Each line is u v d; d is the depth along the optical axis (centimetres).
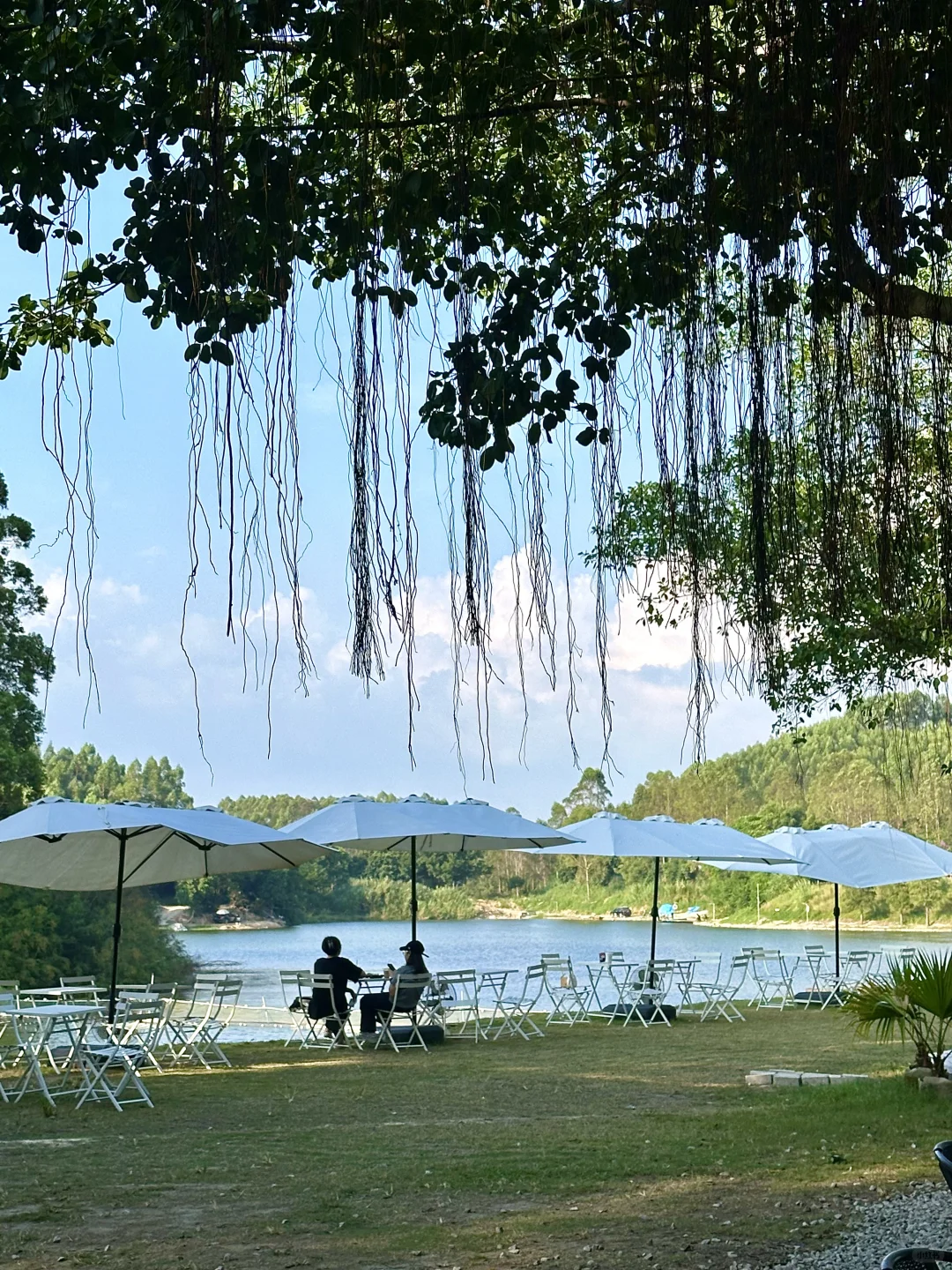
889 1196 545
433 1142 721
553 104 360
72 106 343
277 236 320
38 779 2838
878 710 580
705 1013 1470
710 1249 473
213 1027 1170
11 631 2848
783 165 260
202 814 1109
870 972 1852
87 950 3403
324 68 326
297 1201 575
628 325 376
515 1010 1328
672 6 263
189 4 289
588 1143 705
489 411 371
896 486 245
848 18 258
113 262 382
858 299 265
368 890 7238
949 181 301
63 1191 600
